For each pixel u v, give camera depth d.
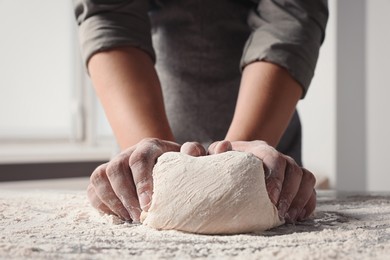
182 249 0.40
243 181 0.47
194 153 0.52
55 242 0.42
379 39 1.51
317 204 0.65
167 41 0.82
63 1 1.67
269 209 0.48
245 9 0.81
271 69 0.65
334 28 1.55
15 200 0.66
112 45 0.65
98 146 1.73
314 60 0.69
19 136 1.64
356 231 0.47
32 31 1.62
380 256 0.37
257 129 0.59
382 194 0.75
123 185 0.50
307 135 1.67
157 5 0.83
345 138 1.59
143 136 0.58
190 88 0.81
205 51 0.81
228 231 0.46
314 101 1.64
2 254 0.38
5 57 1.59
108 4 0.68
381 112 1.52
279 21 0.69
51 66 1.66
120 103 0.61
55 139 1.69
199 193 0.47
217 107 0.81
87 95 1.71
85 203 0.63
